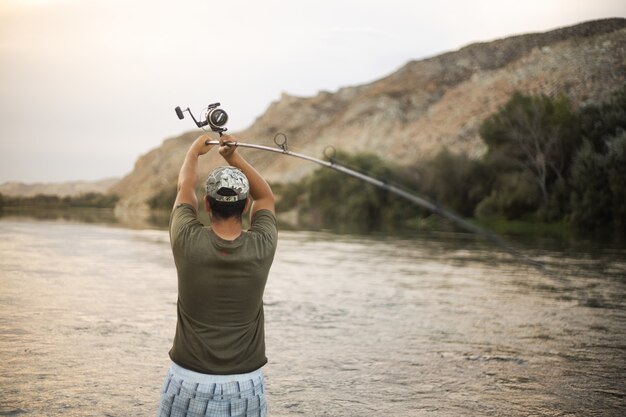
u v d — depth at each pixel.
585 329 8.40
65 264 14.06
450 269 15.93
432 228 40.94
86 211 70.06
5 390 5.07
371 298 10.82
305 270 15.08
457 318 9.07
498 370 6.23
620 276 14.31
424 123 91.44
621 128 33.62
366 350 6.95
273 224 3.06
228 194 2.83
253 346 2.88
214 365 2.80
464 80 88.00
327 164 4.15
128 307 8.95
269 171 124.25
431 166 50.03
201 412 2.81
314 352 6.79
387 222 52.53
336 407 5.03
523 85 45.91
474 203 47.09
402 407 5.07
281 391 5.39
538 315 9.41
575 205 34.44
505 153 42.16
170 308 8.99
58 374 5.57
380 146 103.38
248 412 2.88
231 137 3.24
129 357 6.23
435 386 5.66
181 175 3.11
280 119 162.25
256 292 2.86
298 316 8.94
